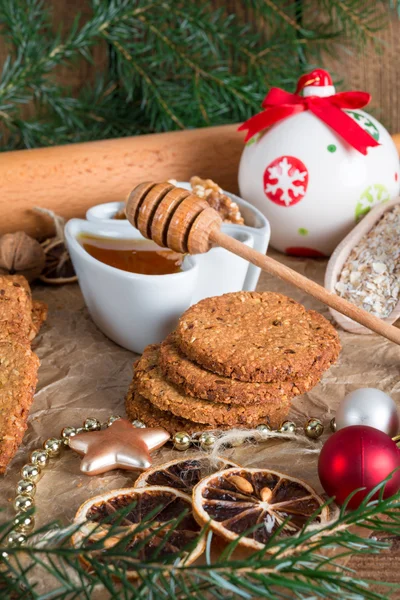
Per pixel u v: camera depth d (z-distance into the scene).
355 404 0.49
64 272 0.67
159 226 0.53
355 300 0.59
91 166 0.70
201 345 0.50
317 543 0.40
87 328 0.61
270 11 0.80
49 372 0.56
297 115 0.64
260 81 0.81
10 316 0.55
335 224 0.65
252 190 0.66
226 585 0.38
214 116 0.81
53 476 0.48
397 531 0.41
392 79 0.82
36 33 0.79
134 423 0.50
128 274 0.54
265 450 0.49
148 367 0.52
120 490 0.45
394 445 0.45
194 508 0.43
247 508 0.43
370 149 0.64
